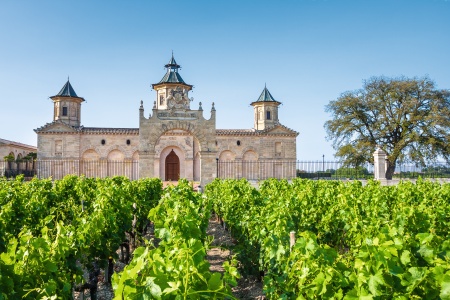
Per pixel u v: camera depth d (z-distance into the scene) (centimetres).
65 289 592
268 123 6322
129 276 408
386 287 449
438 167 4119
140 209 1577
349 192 1444
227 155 5884
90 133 5578
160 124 3612
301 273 539
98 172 5594
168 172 5791
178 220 718
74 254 729
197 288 416
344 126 5297
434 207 1075
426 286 434
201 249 471
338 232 1090
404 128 5003
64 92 5894
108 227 1008
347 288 482
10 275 488
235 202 1555
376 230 736
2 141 6025
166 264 440
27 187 1638
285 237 798
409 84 5044
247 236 1175
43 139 5481
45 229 679
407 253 481
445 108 4869
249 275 1127
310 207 1252
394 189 1614
